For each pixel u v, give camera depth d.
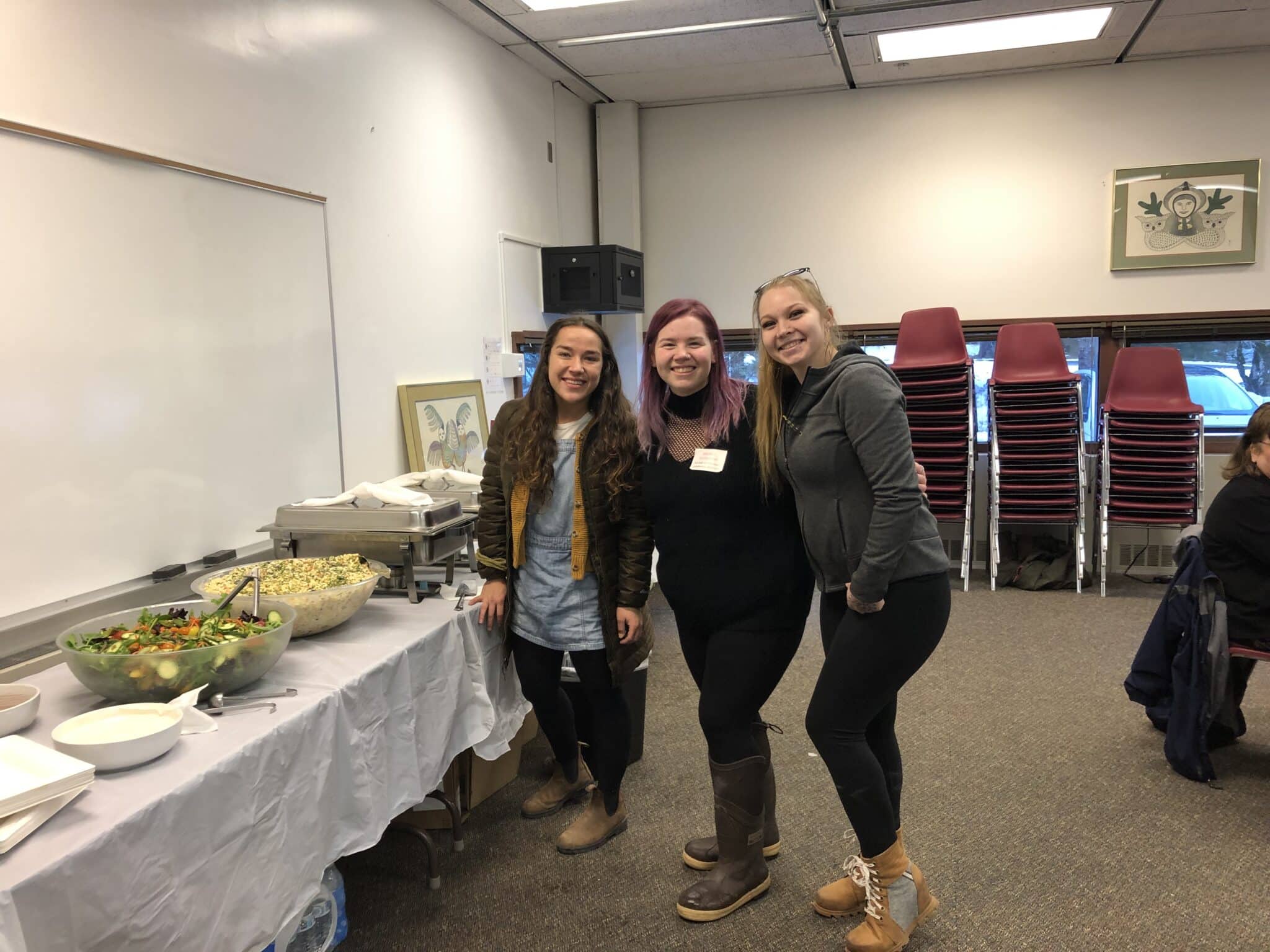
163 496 2.22
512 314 4.36
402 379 3.39
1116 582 4.83
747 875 1.96
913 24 4.08
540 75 4.67
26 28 1.86
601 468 2.00
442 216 3.68
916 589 1.64
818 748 1.73
